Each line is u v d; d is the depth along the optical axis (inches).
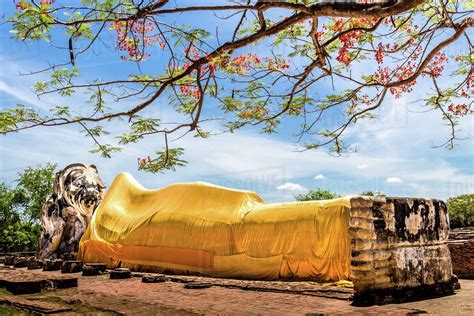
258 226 592.7
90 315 343.6
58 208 860.0
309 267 543.8
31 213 1208.8
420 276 418.9
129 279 591.8
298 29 402.6
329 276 527.8
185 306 377.1
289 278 557.3
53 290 477.1
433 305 375.2
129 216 748.6
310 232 549.6
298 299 409.1
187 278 580.1
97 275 647.8
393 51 399.5
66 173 889.5
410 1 224.5
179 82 365.4
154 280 553.6
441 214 458.6
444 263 448.5
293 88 388.2
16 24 292.0
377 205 400.2
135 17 277.6
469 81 426.0
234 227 613.6
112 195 810.2
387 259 395.5
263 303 389.1
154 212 705.0
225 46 296.7
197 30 313.9
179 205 687.1
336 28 422.3
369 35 410.6
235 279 585.6
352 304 378.9
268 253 574.9
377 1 257.1
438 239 447.2
